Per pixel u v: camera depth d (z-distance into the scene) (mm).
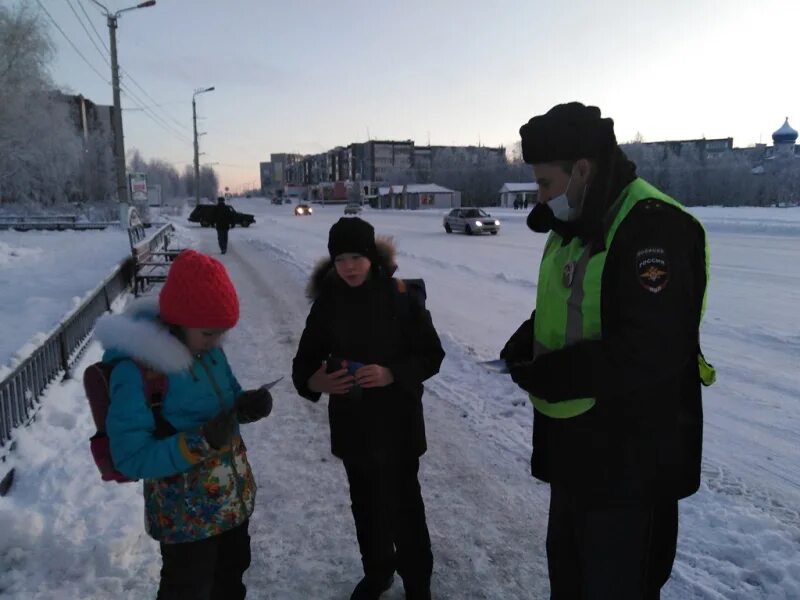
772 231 21547
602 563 1797
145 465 1811
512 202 77500
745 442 4387
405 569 2643
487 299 10234
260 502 3652
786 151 81250
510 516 3463
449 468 4055
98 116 81750
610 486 1733
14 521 2961
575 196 1725
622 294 1562
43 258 13820
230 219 19266
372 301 2475
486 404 5211
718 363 6324
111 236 21734
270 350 7121
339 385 2379
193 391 1938
